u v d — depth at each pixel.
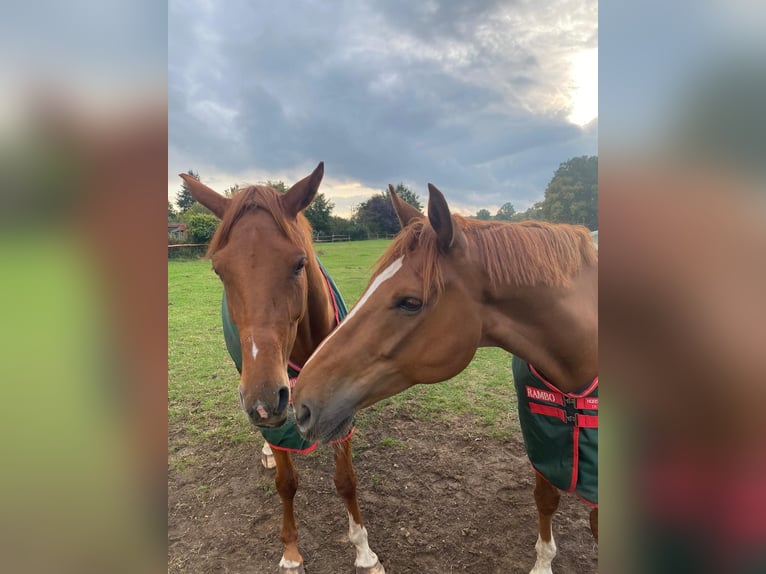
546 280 1.62
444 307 1.61
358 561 2.61
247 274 2.09
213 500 3.34
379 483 3.44
